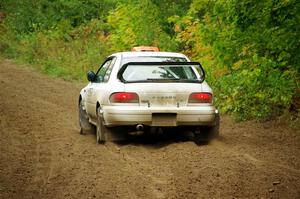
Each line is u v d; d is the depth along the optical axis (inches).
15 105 708.0
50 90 904.9
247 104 602.2
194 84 450.9
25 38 1414.9
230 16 538.0
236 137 499.8
